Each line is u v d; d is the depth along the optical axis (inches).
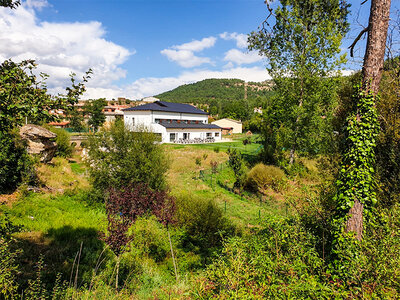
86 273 230.1
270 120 962.7
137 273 243.8
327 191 249.3
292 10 784.3
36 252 255.8
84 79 157.9
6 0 153.3
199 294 130.0
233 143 1927.9
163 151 527.2
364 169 205.2
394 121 295.0
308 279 130.9
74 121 2272.4
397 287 127.0
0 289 142.3
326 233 211.2
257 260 154.0
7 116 135.8
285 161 845.8
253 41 852.0
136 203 227.0
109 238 203.0
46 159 641.0
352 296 117.8
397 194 257.4
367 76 212.2
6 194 404.2
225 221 382.0
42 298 161.9
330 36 741.9
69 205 428.1
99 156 469.4
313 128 792.9
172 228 352.2
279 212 472.7
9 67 143.0
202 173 811.4
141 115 1851.6
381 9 203.6
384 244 154.1
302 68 788.0
